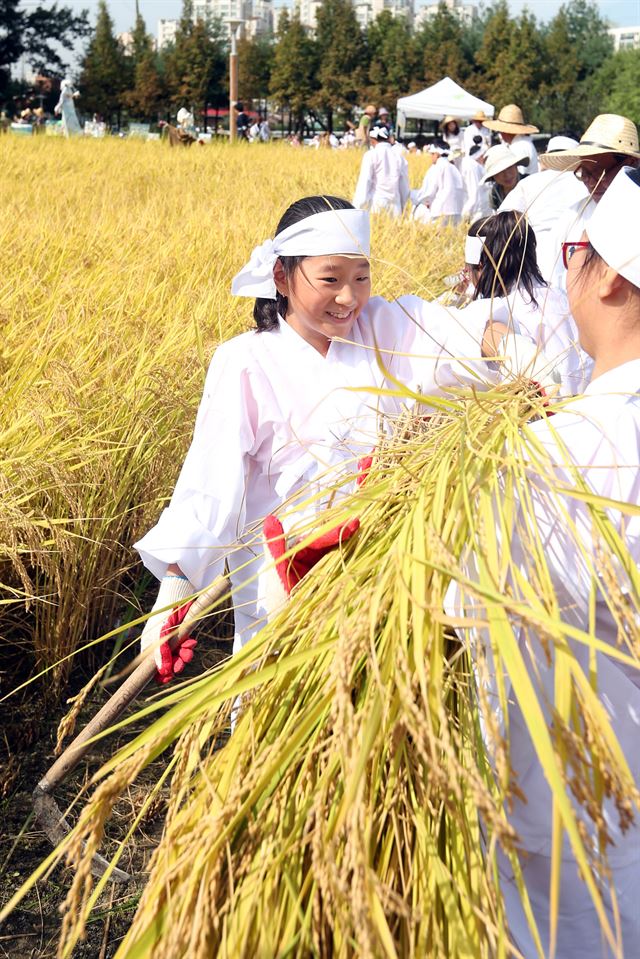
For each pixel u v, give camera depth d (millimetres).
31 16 79062
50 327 5336
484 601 1438
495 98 65688
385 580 1638
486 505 1614
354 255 2547
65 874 3145
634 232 1631
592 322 1751
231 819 1538
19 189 12203
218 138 30766
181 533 2500
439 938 1479
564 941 1869
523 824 1796
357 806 1373
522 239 3412
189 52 66250
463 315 3225
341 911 1427
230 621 4312
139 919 1505
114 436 4348
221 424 2621
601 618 1704
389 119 65562
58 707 3891
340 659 1501
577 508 1625
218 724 1789
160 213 10172
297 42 66125
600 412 1686
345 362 2701
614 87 67812
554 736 1498
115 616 4465
